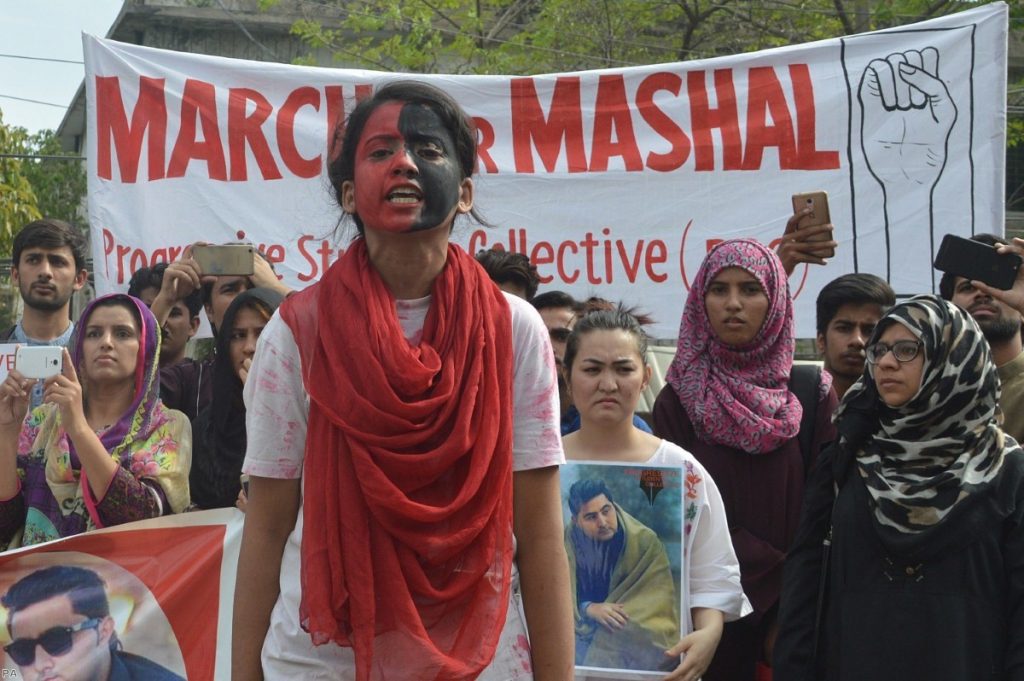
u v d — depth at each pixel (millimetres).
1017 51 14984
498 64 13836
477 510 2129
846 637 3049
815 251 4371
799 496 3752
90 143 5219
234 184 5230
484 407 2150
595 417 3561
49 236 4930
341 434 2123
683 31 14391
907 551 2980
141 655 3430
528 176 5246
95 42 5242
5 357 4555
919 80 5148
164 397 4734
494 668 2195
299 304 2246
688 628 3402
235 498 3953
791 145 5195
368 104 2279
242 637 2244
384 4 14047
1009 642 2926
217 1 16000
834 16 13000
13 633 3375
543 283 5238
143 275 5059
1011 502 2984
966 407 3064
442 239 2230
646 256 5219
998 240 4406
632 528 3416
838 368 4254
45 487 3809
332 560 2084
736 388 3861
